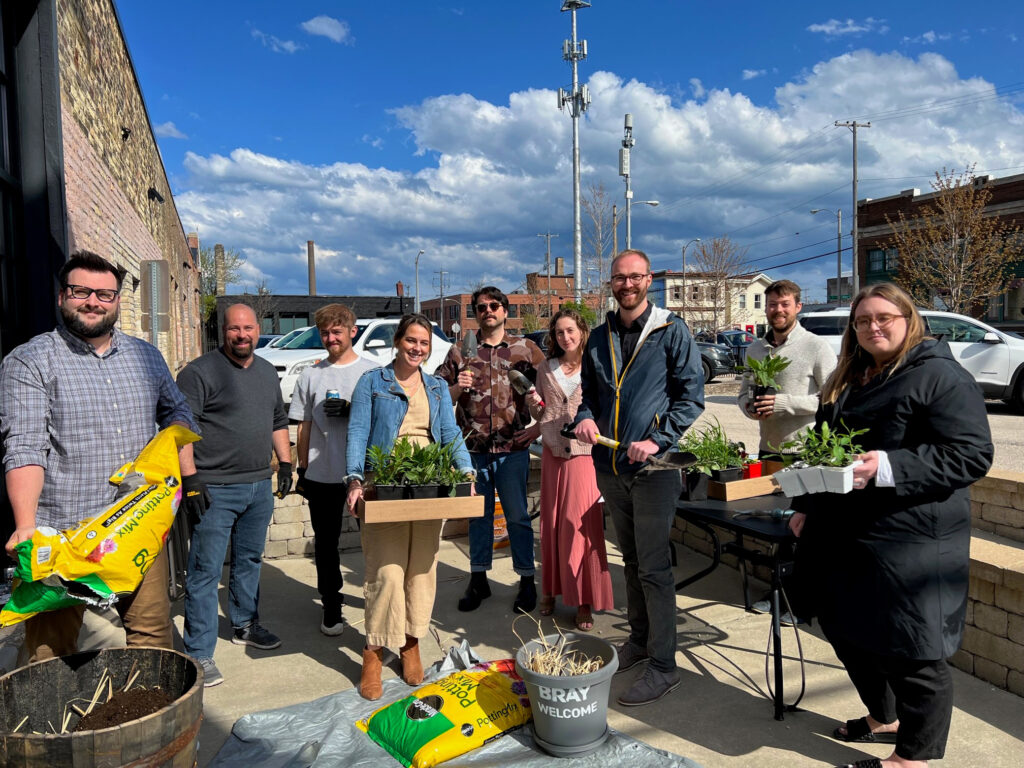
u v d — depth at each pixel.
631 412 3.04
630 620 3.35
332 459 3.60
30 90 4.39
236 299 39.41
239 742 2.63
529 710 2.69
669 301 49.03
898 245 24.92
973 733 2.66
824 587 2.43
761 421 3.98
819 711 2.89
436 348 10.74
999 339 10.77
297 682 3.18
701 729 2.75
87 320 2.31
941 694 2.26
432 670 3.14
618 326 3.20
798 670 3.24
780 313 3.84
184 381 3.14
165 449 2.29
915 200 28.16
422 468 2.88
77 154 5.28
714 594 4.23
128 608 2.57
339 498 3.65
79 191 5.36
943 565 2.19
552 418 3.74
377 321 10.38
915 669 2.26
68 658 2.09
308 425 3.68
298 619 3.96
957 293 22.25
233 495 3.22
